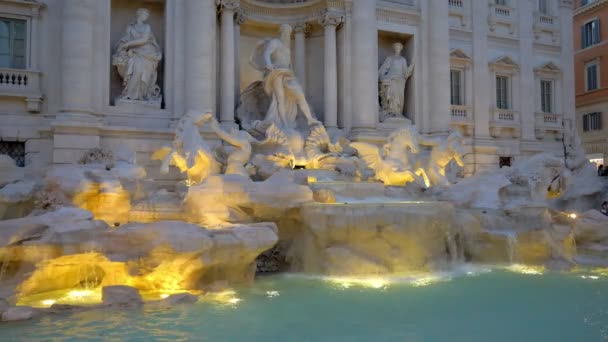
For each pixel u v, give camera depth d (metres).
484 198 17.88
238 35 24.19
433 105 27.17
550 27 32.62
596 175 24.69
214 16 22.34
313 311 10.42
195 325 9.40
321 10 25.39
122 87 21.91
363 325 9.49
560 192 24.12
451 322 9.70
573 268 15.48
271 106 22.86
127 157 19.02
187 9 21.47
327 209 14.32
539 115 31.98
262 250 12.83
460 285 13.02
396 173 19.52
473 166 28.92
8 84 19.67
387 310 10.55
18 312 9.72
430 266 14.96
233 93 22.69
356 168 21.33
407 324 9.55
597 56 42.41
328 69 24.86
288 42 23.64
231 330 9.13
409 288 12.63
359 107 24.72
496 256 16.27
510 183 18.58
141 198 15.45
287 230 15.51
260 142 21.22
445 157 20.41
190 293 11.64
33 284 11.27
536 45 32.19
